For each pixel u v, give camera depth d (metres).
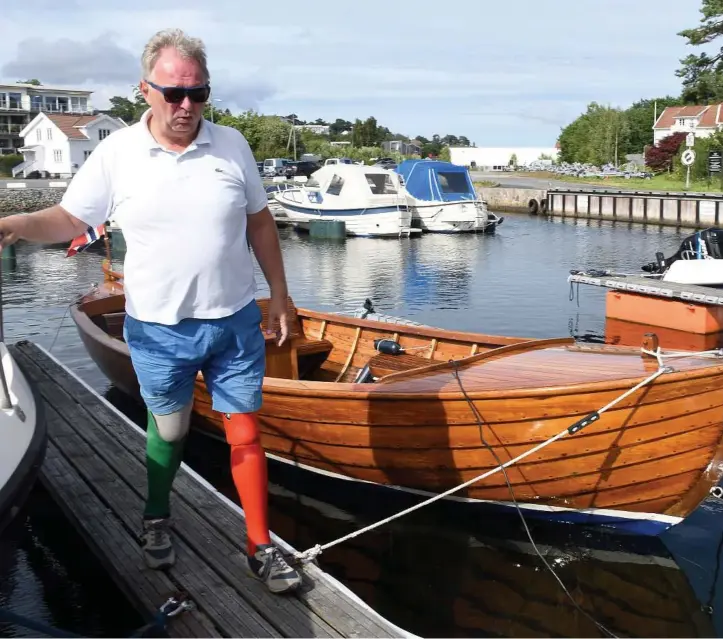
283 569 3.40
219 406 3.28
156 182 2.92
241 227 3.10
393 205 27.19
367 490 5.68
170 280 3.01
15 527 3.42
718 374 4.45
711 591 4.55
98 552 3.89
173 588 3.48
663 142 52.38
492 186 46.91
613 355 5.33
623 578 4.72
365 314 9.51
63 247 24.95
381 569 4.86
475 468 4.97
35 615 4.21
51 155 59.06
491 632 4.18
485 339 6.57
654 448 4.62
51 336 11.75
